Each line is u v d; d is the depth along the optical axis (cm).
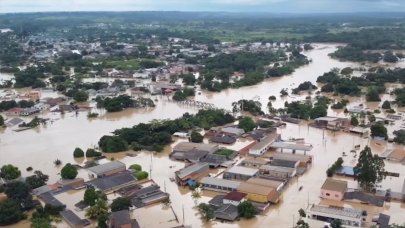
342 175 17538
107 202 15200
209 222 13975
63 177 17300
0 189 16112
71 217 14200
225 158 19138
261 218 14212
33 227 13312
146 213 14625
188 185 16800
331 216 13750
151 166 18988
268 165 18038
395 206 14912
